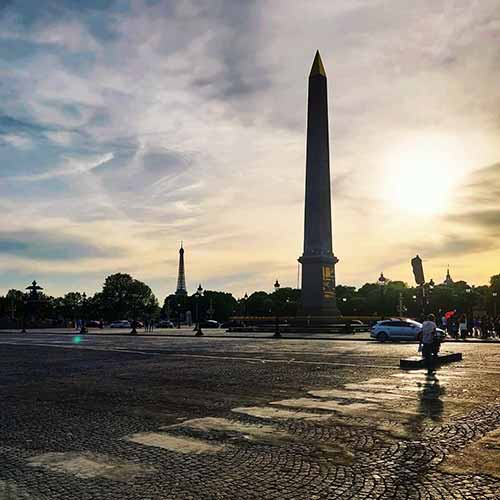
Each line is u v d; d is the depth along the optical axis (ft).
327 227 212.23
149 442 34.22
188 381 63.00
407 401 47.73
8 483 26.63
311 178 209.46
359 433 35.99
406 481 26.35
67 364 87.45
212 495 24.67
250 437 35.22
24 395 54.70
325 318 210.79
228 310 538.47
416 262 116.88
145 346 135.54
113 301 529.86
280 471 28.04
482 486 25.58
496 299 403.34
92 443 34.32
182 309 553.64
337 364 80.89
